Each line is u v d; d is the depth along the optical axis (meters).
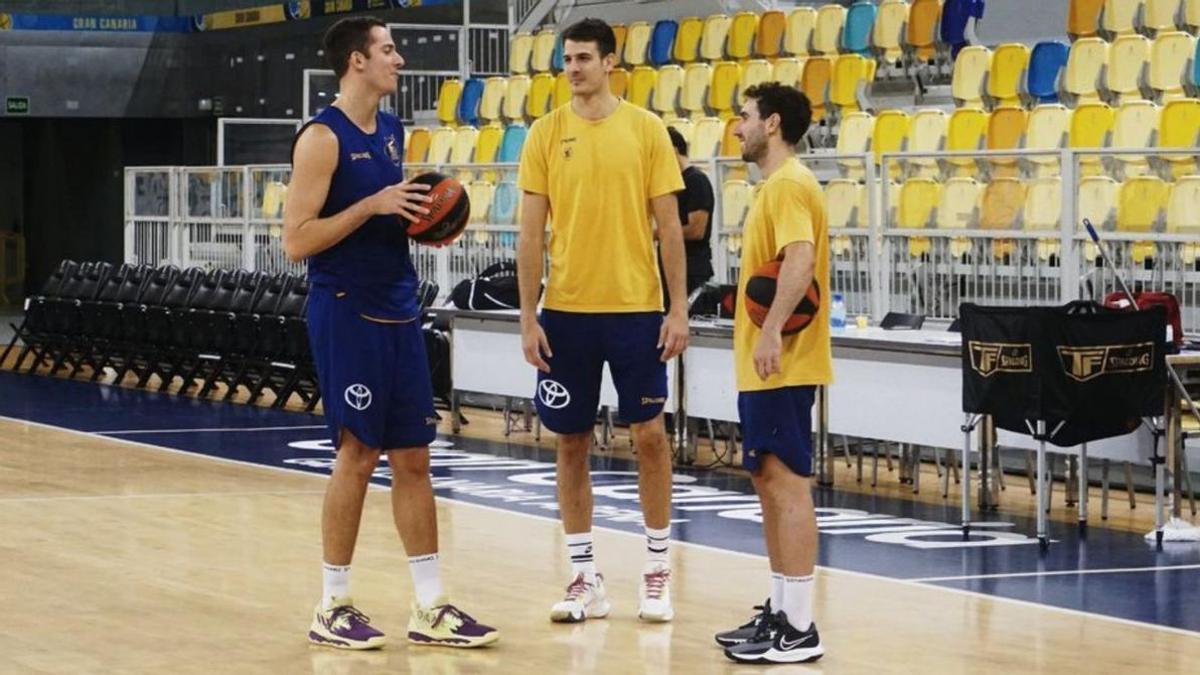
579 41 8.69
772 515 8.20
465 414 19.80
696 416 15.34
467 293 17.73
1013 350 11.49
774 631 8.09
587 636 8.57
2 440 16.89
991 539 11.77
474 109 26.30
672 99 23.73
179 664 7.92
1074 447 12.53
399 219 8.38
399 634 8.58
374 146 8.41
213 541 11.23
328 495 8.34
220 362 21.00
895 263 15.89
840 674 7.81
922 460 16.28
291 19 33.28
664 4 26.48
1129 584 10.10
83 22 35.03
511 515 12.47
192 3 35.25
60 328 23.81
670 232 8.82
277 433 17.66
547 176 8.84
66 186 38.50
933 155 15.42
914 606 9.38
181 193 25.20
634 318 8.77
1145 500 13.91
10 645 8.28
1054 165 15.13
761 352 7.95
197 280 21.92
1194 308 13.90
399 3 31.50
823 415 14.24
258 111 34.06
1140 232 14.25
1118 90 19.08
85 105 35.19
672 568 10.45
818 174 19.16
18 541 11.20
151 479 14.23
